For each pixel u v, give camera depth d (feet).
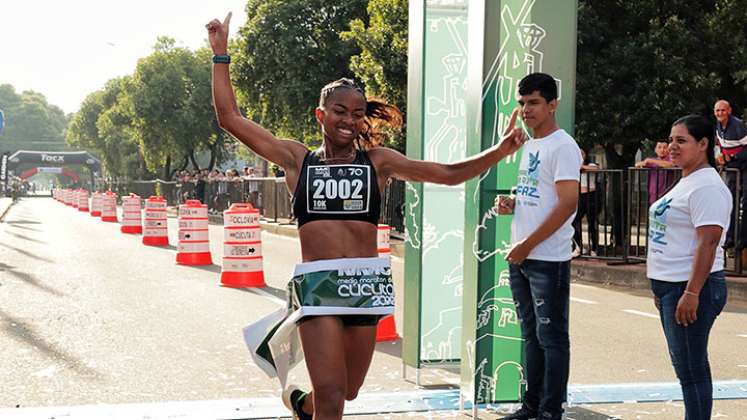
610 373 21.20
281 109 90.89
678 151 13.41
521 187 15.34
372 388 19.43
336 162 12.00
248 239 37.47
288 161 12.18
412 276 20.03
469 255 16.89
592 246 43.62
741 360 22.99
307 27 85.05
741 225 36.17
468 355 17.01
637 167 40.32
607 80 51.37
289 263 48.80
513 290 15.96
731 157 36.24
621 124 51.78
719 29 52.08
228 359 22.30
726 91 56.54
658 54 50.75
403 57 62.80
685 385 13.41
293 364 12.80
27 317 28.32
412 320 20.03
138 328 26.55
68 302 31.81
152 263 47.32
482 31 16.12
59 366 21.24
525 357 16.63
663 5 52.90
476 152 16.35
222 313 29.63
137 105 158.20
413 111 19.42
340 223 11.87
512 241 15.57
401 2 63.62
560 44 16.53
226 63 12.14
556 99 15.11
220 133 163.22
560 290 14.94
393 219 60.03
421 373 21.06
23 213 125.80
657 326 28.19
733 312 31.45
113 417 16.63
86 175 466.70
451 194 20.56
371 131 12.57
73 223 94.68
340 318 11.77
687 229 13.34
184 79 156.66
